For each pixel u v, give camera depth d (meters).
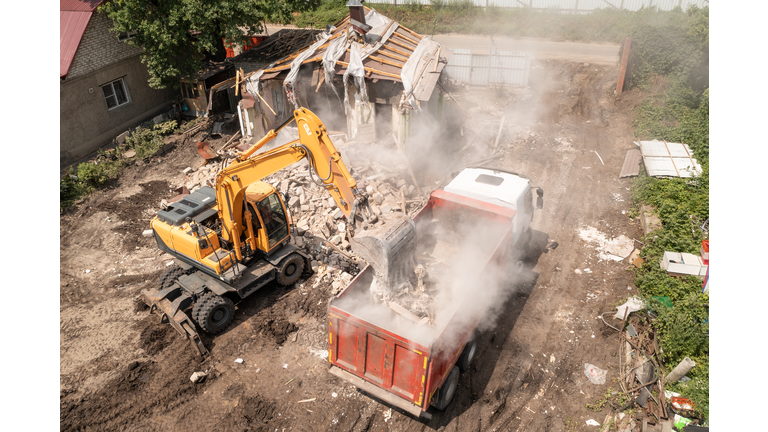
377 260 7.94
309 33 24.84
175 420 8.24
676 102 19.20
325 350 9.59
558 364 9.17
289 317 10.49
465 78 23.45
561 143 17.89
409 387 7.24
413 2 33.19
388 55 17.55
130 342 9.98
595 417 8.09
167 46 18.36
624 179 15.36
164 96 22.58
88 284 11.94
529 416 8.16
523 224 11.30
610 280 11.28
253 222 10.33
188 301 10.08
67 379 9.09
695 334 8.69
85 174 16.23
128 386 8.89
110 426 8.15
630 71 20.84
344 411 8.30
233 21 18.92
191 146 19.36
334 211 13.02
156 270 12.38
